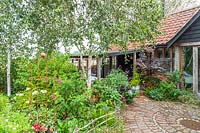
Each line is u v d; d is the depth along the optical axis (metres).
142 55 11.40
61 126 4.79
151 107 8.29
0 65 9.19
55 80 5.53
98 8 7.69
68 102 5.32
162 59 11.41
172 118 6.98
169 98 9.75
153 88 10.34
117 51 11.52
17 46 8.94
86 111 5.48
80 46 8.30
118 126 5.24
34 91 5.28
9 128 3.28
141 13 8.01
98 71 12.07
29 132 3.70
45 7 7.74
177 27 11.78
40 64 6.29
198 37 9.81
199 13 9.61
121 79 8.73
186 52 10.88
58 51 8.11
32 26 8.11
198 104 8.88
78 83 5.80
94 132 4.58
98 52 8.29
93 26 7.77
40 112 4.91
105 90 7.29
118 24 7.79
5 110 4.29
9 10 8.02
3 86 9.14
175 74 10.60
